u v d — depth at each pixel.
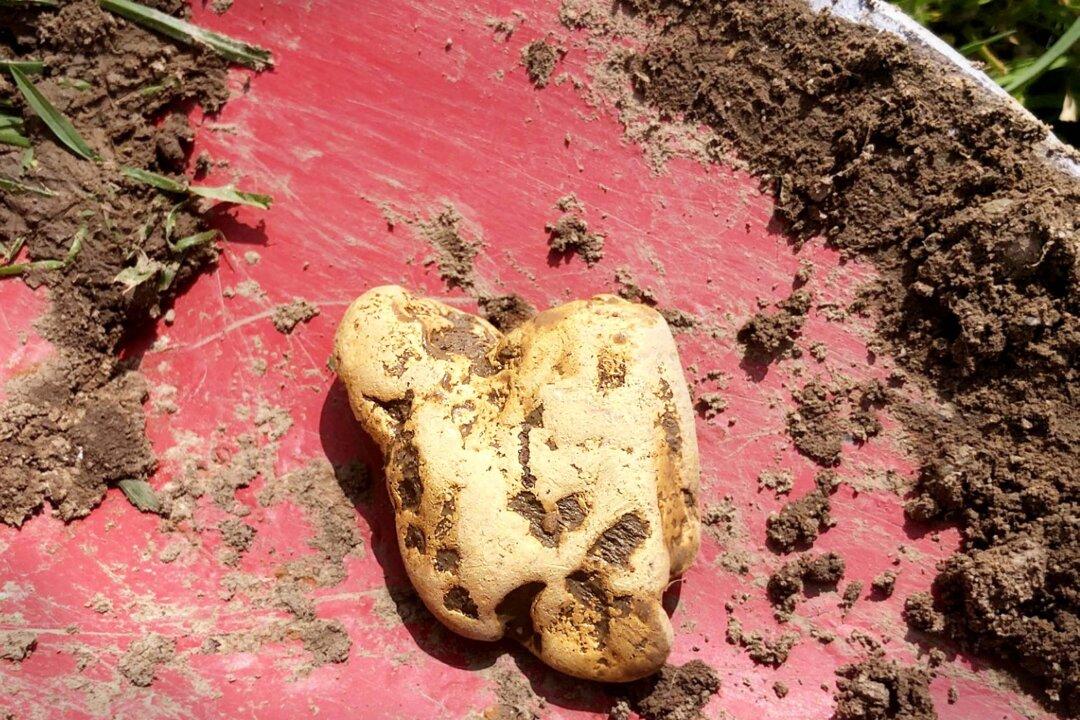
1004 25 0.36
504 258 0.33
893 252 0.32
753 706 0.31
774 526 0.32
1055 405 0.31
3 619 0.30
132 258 0.32
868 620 0.31
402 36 0.33
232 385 0.32
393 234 0.33
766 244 0.33
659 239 0.33
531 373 0.29
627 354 0.29
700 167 0.33
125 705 0.30
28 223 0.32
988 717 0.31
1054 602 0.30
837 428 0.32
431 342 0.30
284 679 0.31
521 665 0.31
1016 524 0.31
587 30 0.33
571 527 0.29
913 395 0.32
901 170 0.32
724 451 0.32
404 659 0.31
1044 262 0.31
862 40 0.32
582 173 0.33
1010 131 0.31
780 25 0.32
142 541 0.31
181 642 0.31
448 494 0.29
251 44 0.33
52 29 0.32
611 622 0.29
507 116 0.33
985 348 0.31
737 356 0.32
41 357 0.31
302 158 0.33
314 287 0.33
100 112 0.32
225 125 0.33
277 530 0.32
